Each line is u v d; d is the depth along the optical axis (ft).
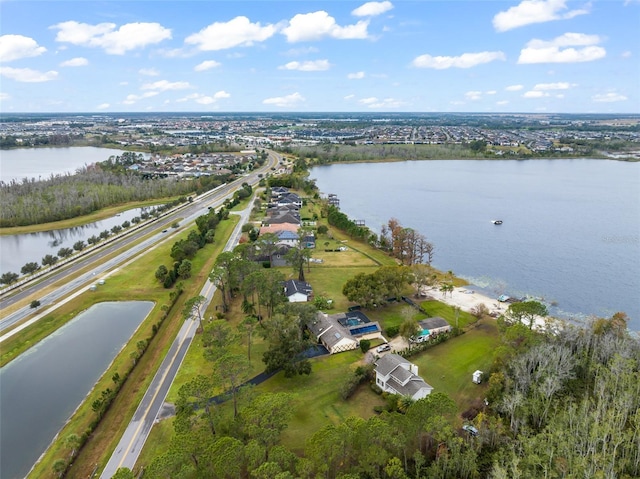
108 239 613.52
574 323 372.38
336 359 310.04
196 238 552.41
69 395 282.15
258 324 337.52
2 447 236.22
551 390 246.06
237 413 238.07
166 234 634.02
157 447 226.58
